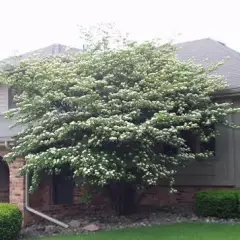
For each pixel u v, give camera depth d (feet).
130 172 31.96
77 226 34.55
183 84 33.81
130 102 31.63
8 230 28.68
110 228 32.45
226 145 41.24
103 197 44.29
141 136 30.63
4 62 41.27
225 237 27.14
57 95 32.50
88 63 34.58
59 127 32.48
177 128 31.81
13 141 36.78
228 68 43.27
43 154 30.37
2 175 48.83
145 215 37.76
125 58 34.37
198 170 42.65
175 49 40.11
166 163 34.12
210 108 36.52
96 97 31.89
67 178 37.32
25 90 35.88
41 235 31.81
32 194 38.29
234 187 40.63
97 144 30.30
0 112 46.85
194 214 37.35
